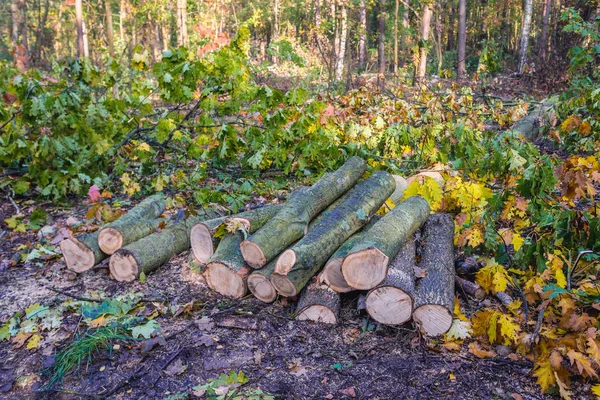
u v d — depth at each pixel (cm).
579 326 279
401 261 335
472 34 3225
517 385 270
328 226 362
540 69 1526
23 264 417
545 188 388
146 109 629
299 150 623
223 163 642
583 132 574
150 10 2083
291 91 575
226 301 356
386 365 286
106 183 595
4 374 281
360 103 809
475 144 564
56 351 299
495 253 383
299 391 265
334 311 322
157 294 364
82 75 571
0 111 540
